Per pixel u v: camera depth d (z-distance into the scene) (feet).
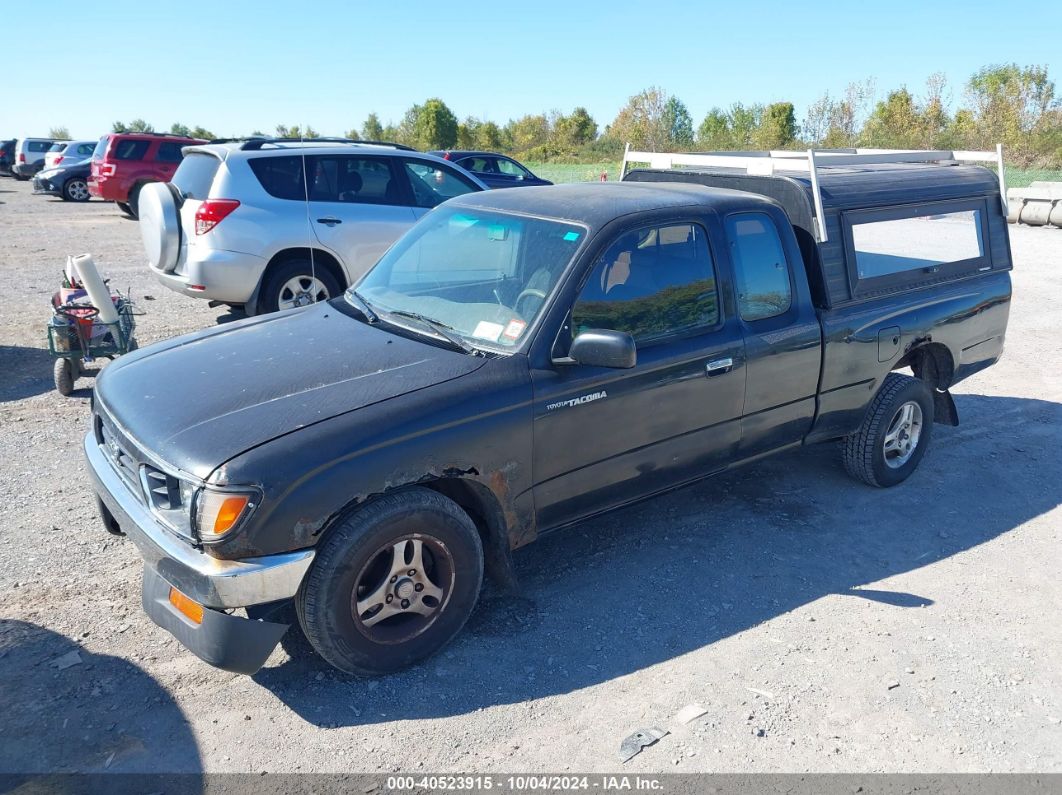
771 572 14.15
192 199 26.40
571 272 12.14
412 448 10.42
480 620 12.46
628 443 12.85
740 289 14.07
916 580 14.05
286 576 9.73
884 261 16.49
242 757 9.63
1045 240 54.95
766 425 14.83
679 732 10.24
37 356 25.80
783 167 16.24
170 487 9.92
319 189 27.30
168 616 10.39
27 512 15.34
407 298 13.57
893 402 16.72
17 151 117.50
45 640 11.57
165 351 12.90
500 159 69.05
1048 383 25.25
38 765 9.36
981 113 142.61
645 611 12.85
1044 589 13.87
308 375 11.27
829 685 11.23
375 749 9.82
